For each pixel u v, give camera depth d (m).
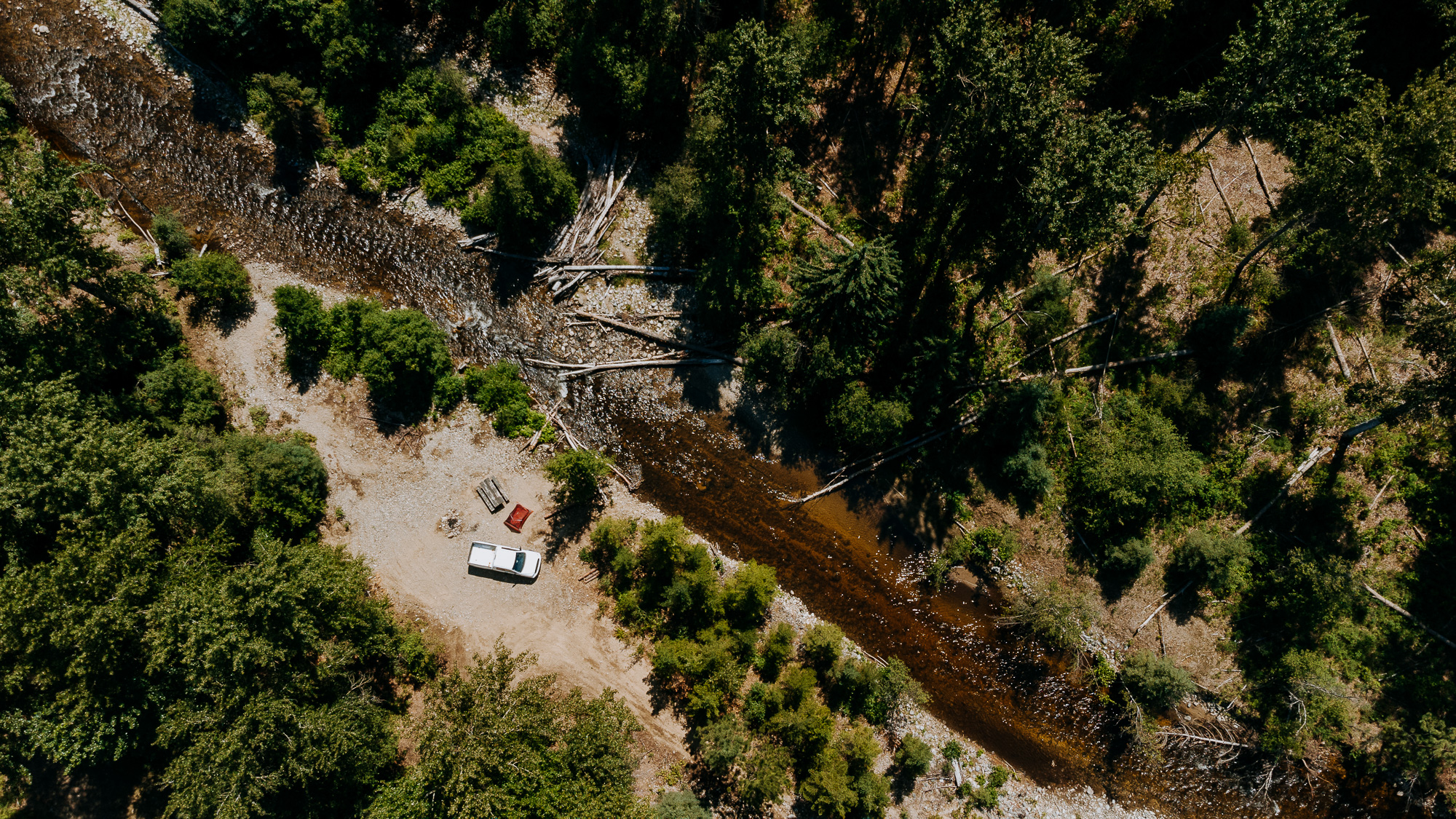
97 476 35.81
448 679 39.66
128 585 35.44
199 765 35.22
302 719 36.53
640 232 48.06
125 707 37.03
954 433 46.53
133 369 44.66
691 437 47.03
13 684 36.00
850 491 46.78
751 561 46.25
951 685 46.03
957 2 40.00
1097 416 45.94
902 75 47.47
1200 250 47.25
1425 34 46.00
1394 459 45.28
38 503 36.16
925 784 44.31
